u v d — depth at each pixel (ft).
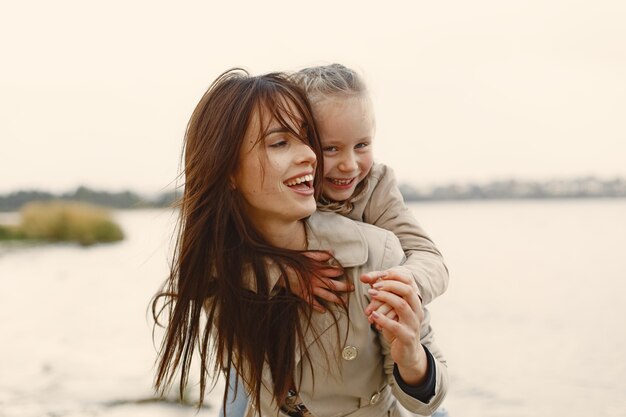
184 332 6.11
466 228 104.88
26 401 16.61
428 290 5.94
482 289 38.73
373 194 6.81
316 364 5.90
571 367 20.65
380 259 5.93
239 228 5.75
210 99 5.79
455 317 30.27
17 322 30.01
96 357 22.13
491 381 19.16
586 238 79.30
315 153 5.75
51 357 22.20
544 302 33.71
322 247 5.86
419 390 5.55
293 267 5.68
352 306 5.79
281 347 5.78
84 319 30.58
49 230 93.04
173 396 16.57
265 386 6.02
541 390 18.07
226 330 5.86
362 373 5.96
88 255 70.54
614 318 28.94
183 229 5.94
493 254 60.80
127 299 37.58
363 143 6.33
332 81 6.12
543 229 99.25
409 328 5.27
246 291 5.79
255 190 5.55
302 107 5.67
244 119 5.51
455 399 17.40
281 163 5.47
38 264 61.00
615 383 18.57
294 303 5.76
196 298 5.96
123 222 131.44
